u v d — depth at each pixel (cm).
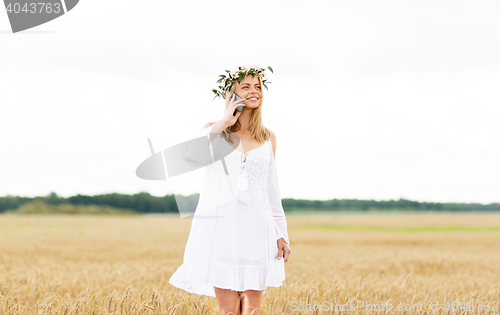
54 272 963
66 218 7900
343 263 1301
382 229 5641
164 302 469
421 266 1359
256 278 355
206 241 359
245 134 376
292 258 1516
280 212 385
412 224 6819
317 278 821
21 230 4169
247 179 365
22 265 1210
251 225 362
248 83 370
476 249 2338
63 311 456
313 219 8381
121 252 1800
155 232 3991
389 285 737
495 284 878
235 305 359
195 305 459
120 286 712
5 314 483
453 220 7994
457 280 907
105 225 5434
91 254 1695
